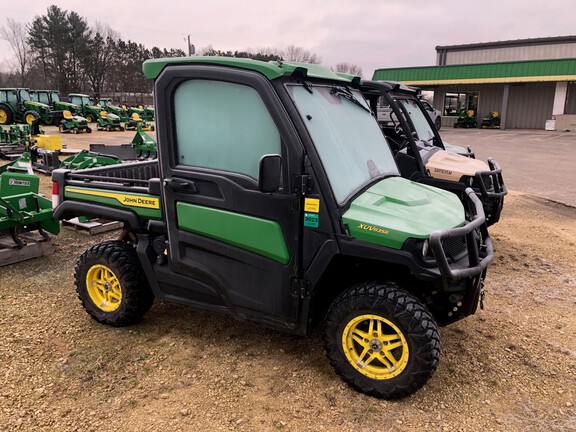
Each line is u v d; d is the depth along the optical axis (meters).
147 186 3.63
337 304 2.98
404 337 2.79
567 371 3.34
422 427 2.73
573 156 15.77
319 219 2.85
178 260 3.34
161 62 3.14
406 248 2.73
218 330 3.80
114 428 2.68
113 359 3.36
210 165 3.12
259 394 3.01
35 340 3.60
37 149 10.88
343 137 3.20
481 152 16.86
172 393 3.00
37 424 2.70
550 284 4.96
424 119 7.30
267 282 3.06
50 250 5.59
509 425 2.77
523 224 7.32
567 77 26.45
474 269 2.84
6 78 69.25
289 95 2.87
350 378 3.00
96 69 63.78
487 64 28.77
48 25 60.78
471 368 3.34
